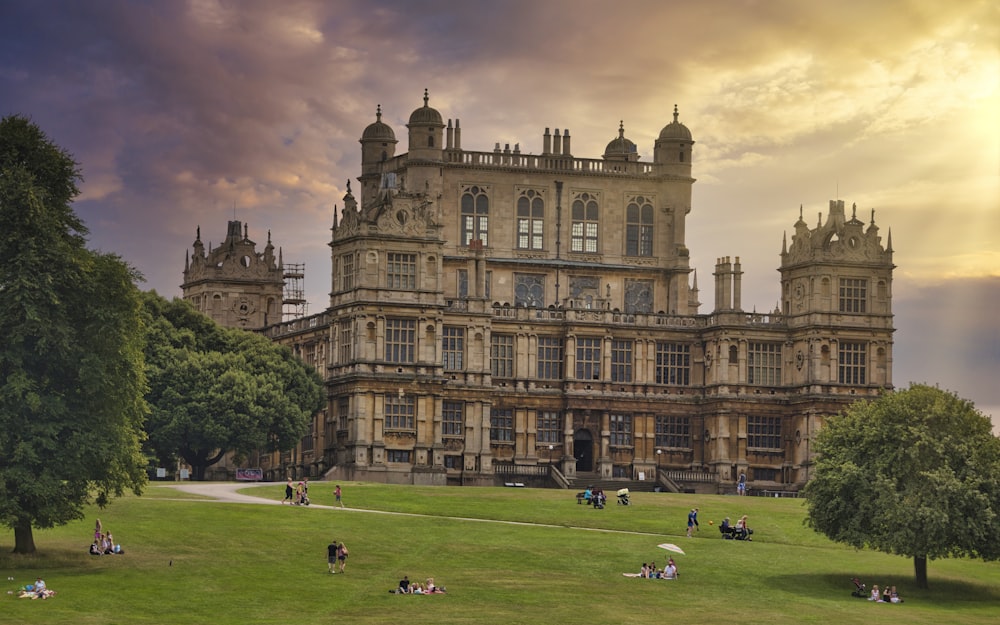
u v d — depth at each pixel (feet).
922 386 397.39
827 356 626.64
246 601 312.91
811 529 444.96
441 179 636.89
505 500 479.00
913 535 367.66
